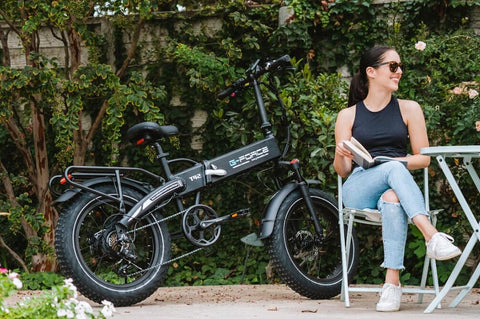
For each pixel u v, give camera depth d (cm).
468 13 626
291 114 580
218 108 653
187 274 639
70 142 600
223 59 634
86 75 597
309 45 637
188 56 624
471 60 609
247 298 446
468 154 354
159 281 400
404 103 388
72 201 391
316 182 443
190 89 666
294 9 630
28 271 659
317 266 568
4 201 676
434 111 588
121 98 599
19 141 667
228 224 649
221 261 648
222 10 659
